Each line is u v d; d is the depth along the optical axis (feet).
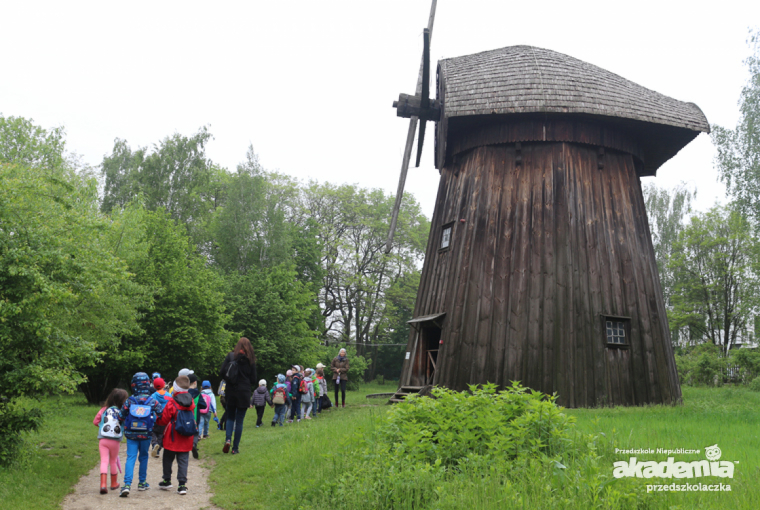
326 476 23.36
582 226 54.65
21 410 32.71
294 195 160.56
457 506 17.12
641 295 55.01
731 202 101.86
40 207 36.88
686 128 56.80
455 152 62.64
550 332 51.08
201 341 84.89
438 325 57.57
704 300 139.95
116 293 65.51
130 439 26.96
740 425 33.50
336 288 168.66
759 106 95.35
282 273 122.83
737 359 105.09
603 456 21.89
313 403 57.98
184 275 89.04
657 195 155.33
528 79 56.13
